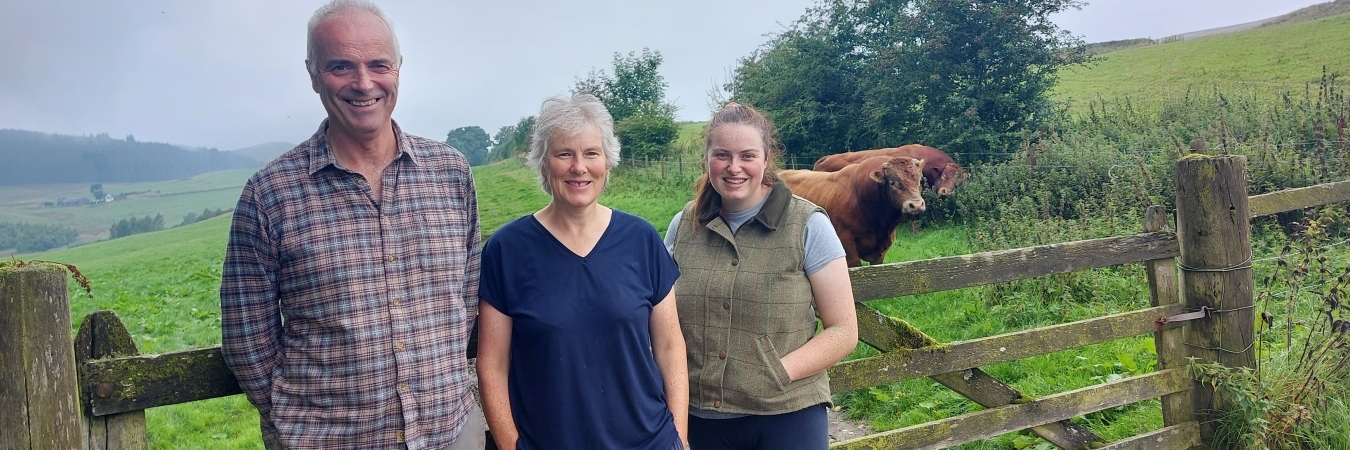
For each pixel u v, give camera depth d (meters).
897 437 3.11
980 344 3.21
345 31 2.03
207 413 5.96
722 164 2.46
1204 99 15.05
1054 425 3.47
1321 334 3.84
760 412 2.47
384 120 2.09
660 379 2.30
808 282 2.52
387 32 2.11
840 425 4.75
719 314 2.52
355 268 2.03
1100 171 10.05
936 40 15.27
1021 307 6.09
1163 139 11.23
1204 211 3.51
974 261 3.19
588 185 2.17
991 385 3.31
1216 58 23.73
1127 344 5.06
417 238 2.11
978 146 14.66
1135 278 6.10
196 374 2.19
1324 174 7.96
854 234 8.55
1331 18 25.33
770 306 2.47
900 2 17.48
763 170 2.51
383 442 2.08
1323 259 4.13
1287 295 4.53
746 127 2.45
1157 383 3.57
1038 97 15.24
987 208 11.37
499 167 49.50
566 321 2.15
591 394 2.17
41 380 1.91
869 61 17.59
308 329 2.05
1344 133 8.52
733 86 22.05
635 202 19.94
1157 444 3.57
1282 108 11.21
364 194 2.07
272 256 2.02
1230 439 3.56
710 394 2.53
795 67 19.02
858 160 12.24
